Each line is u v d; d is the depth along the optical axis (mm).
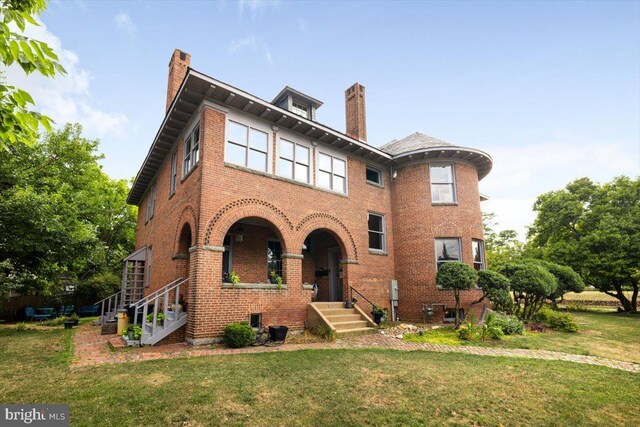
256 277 13391
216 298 9633
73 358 7504
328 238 15562
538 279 12969
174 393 5062
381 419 4336
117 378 5832
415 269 14953
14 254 14664
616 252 22141
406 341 10109
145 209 19266
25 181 15984
